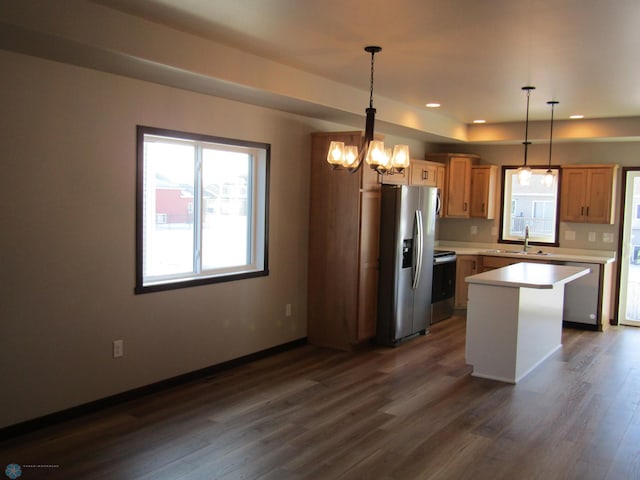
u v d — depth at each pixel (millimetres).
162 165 4234
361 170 5254
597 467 3057
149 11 3123
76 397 3623
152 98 3936
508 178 7602
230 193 4855
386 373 4723
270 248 5160
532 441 3381
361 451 3199
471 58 3951
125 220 3822
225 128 4551
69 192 3477
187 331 4379
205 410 3801
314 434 3428
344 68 4367
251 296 4984
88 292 3637
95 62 3369
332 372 4730
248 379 4512
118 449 3172
